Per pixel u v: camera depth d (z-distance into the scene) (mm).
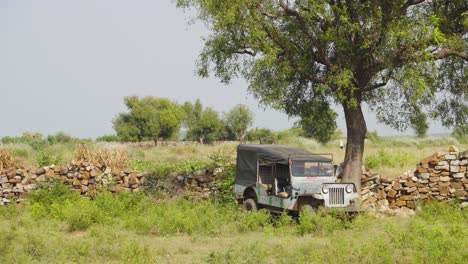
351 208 18500
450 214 20016
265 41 21250
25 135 60594
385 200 23172
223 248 14773
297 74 23469
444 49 21656
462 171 22766
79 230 18531
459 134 25359
